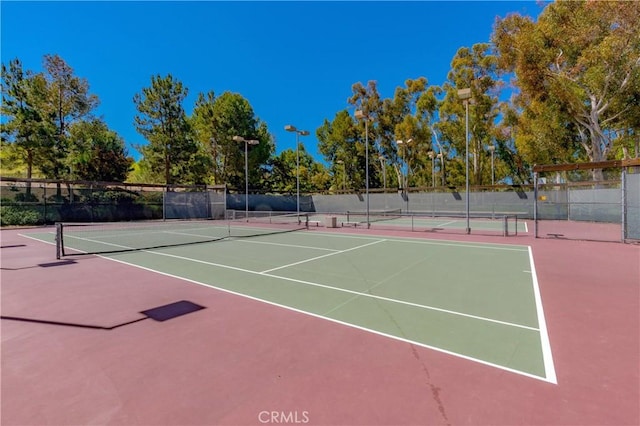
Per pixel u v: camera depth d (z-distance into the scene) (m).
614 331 4.13
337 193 38.69
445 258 9.62
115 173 33.47
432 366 3.30
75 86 26.94
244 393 2.87
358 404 2.68
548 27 18.78
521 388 2.89
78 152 26.56
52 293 6.10
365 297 5.75
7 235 16.83
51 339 4.08
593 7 16.75
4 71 22.95
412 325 4.42
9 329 4.41
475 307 5.15
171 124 30.14
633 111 18.31
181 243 13.56
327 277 7.30
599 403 2.66
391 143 39.41
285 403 2.72
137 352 3.69
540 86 19.77
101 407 2.70
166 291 6.20
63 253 10.34
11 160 24.20
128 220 27.20
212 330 4.31
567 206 23.06
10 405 2.74
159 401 2.77
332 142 45.59
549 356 3.48
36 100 24.48
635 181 12.05
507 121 27.17
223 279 7.15
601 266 8.08
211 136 33.88
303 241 14.02
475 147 30.64
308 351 3.67
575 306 5.13
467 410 2.58
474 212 27.06
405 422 2.45
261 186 43.78
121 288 6.43
